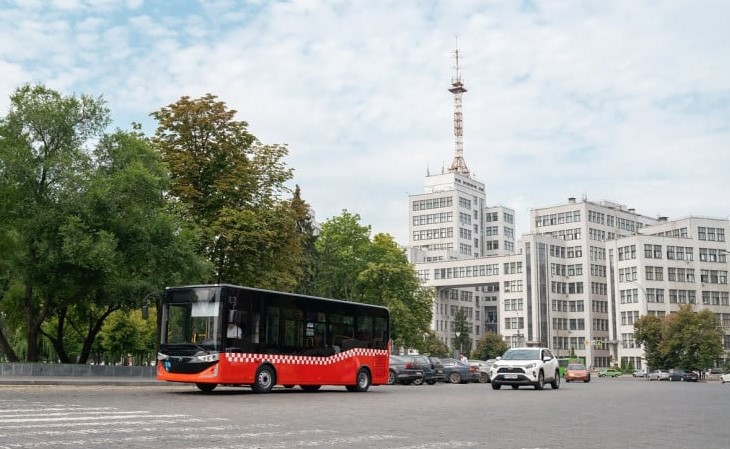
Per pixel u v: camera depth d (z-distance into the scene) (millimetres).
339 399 23531
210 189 41344
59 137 33875
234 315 24156
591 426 15500
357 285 71812
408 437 12523
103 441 10781
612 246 133125
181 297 24391
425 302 72312
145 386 29734
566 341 144500
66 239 30859
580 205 149375
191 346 23750
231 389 27922
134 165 33719
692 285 127625
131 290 35469
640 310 124625
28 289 34656
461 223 164375
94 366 33469
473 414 18281
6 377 29297
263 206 43219
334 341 27953
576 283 146750
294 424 14312
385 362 30312
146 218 33969
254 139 43031
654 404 24219
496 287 169000
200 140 42188
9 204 32469
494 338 126625
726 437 13664
